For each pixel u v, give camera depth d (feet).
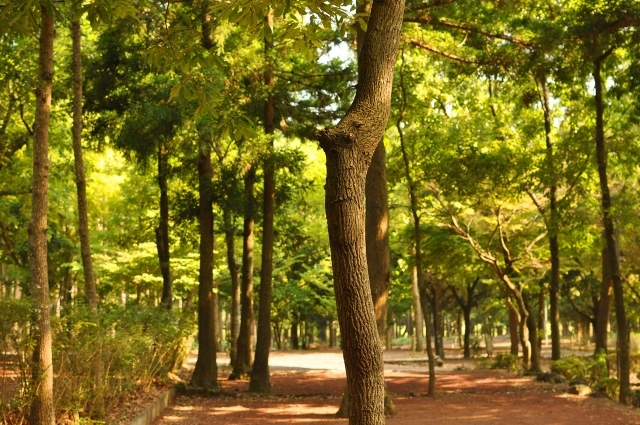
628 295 101.14
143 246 84.12
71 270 87.81
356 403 11.56
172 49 17.72
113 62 56.75
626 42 52.08
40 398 25.52
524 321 82.17
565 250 86.22
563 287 130.82
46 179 25.94
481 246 84.43
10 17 17.89
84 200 35.12
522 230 81.00
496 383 68.28
